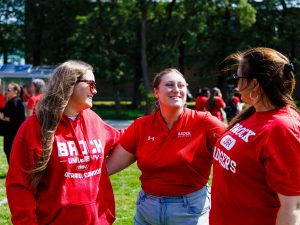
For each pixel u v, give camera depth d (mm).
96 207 2814
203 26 26656
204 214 3268
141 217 3348
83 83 2771
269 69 2275
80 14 33625
